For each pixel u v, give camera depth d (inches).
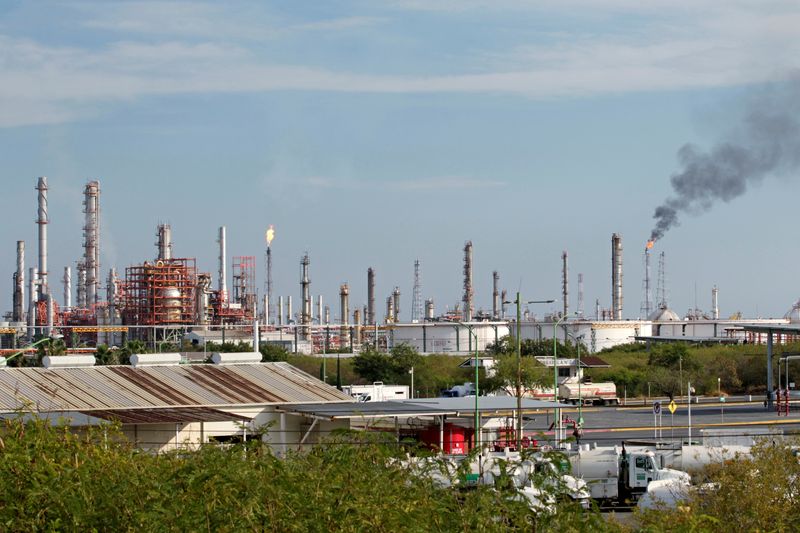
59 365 4837.6
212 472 1322.6
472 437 4795.8
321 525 1259.8
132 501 1353.3
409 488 1376.7
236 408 4493.1
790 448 2283.5
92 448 1590.8
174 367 5093.5
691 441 4146.2
